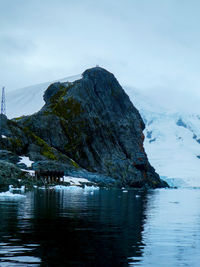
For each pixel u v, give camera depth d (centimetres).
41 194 6644
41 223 2686
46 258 1636
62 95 18450
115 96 19612
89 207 4312
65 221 2855
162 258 1728
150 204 5503
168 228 2723
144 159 18412
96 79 19462
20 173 10094
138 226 2753
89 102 18288
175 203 6059
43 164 12988
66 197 6116
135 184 17025
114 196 7494
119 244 1997
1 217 3008
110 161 16875
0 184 7569
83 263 1573
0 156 12738
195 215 3822
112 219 3142
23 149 14450
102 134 17562
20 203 4409
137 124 19712
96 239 2111
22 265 1522
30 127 16288
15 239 2044
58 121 16725
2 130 14450
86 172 14462
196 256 1789
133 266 1565
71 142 16488
